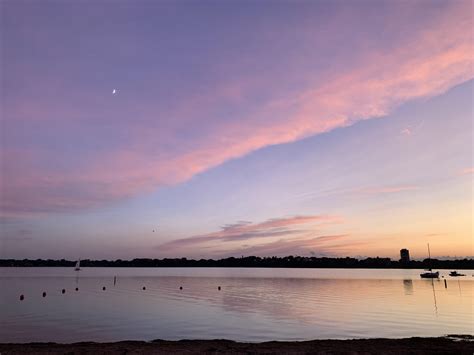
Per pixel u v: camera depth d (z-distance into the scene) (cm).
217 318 4044
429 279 15200
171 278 16450
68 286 10294
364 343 2166
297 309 4841
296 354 1862
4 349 1927
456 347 2009
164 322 3762
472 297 6562
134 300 6234
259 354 1848
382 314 4278
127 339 2902
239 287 9969
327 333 3077
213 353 1861
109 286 10375
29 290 8612
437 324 3506
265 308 4978
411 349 1952
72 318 4069
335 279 15538
